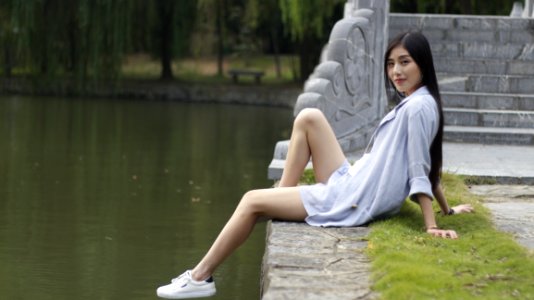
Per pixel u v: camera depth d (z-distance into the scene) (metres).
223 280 9.15
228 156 18.64
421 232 5.68
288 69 44.41
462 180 7.78
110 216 12.23
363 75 9.88
